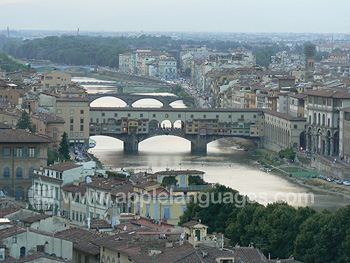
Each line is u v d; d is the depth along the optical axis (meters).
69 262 185.25
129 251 196.88
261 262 190.25
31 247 197.88
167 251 190.38
